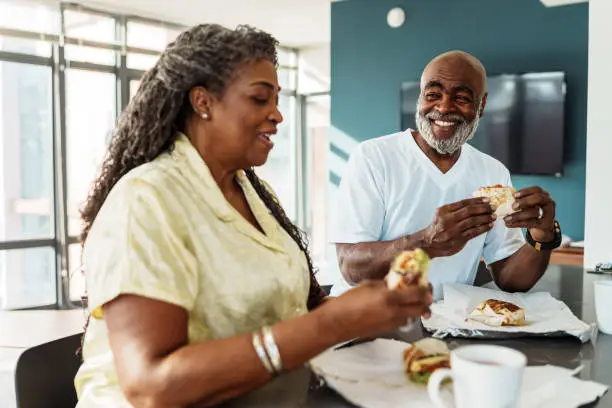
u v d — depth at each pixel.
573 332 1.16
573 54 4.73
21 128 5.34
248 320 1.01
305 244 1.29
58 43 5.36
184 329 0.87
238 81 0.99
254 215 1.14
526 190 1.45
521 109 4.82
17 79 5.27
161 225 0.91
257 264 1.02
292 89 7.64
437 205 1.82
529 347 1.14
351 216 1.80
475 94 1.74
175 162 1.00
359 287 0.83
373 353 1.02
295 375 0.99
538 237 1.53
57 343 1.04
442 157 1.83
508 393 0.73
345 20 5.66
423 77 1.79
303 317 0.82
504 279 1.63
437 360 0.92
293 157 7.78
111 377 0.95
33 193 5.45
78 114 5.58
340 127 5.79
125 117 1.06
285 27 6.51
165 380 0.80
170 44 1.04
